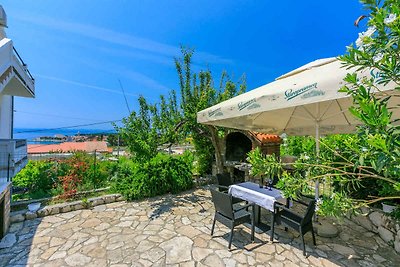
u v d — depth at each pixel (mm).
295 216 3957
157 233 4344
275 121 6832
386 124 1394
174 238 4133
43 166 7961
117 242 3998
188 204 6156
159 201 6414
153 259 3465
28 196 6695
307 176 2371
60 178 7152
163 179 7094
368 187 4285
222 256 3531
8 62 5312
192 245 3873
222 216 4059
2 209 4258
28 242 4027
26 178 7355
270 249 3740
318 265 3314
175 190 7211
